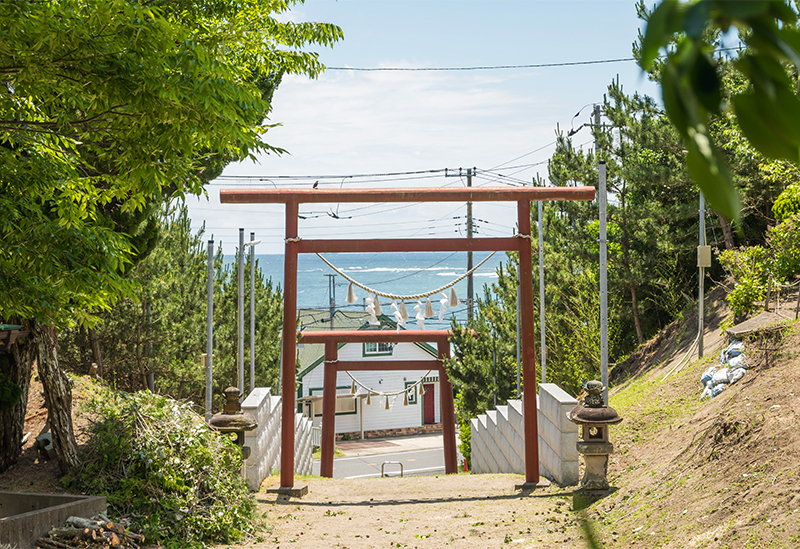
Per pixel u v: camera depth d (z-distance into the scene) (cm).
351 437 4134
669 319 2200
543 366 1978
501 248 1362
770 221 1898
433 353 4294
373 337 2267
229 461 1116
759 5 44
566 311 2078
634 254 2056
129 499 972
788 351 1092
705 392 1232
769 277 1451
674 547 719
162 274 2052
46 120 788
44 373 1029
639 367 1952
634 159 2091
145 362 2083
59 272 719
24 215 764
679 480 882
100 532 833
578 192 1336
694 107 48
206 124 645
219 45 759
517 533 956
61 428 1038
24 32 550
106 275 749
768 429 810
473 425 2292
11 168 720
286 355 1368
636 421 1313
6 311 742
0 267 691
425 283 16262
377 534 1023
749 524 669
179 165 707
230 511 1022
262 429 1466
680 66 48
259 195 1340
